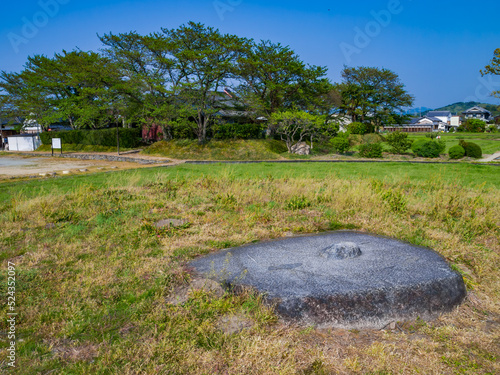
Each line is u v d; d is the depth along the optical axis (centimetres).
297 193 828
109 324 302
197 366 251
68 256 457
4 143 4384
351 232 538
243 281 354
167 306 329
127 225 595
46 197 783
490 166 1695
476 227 568
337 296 313
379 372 247
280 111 2969
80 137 3416
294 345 278
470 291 365
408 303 323
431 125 7800
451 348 277
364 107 4894
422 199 756
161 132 3403
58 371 247
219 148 2802
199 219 640
